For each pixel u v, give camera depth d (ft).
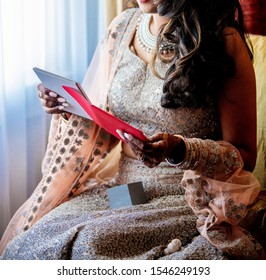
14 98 7.68
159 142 5.11
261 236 5.65
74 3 8.73
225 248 5.14
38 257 5.22
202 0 5.78
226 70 5.67
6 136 7.47
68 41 8.73
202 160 5.34
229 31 5.83
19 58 7.62
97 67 6.87
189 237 5.40
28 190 8.26
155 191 5.87
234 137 5.79
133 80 6.00
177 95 5.68
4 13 7.41
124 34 6.40
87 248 5.01
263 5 8.80
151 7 5.88
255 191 5.52
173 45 5.93
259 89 7.23
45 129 8.34
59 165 6.30
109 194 5.86
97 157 6.39
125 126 4.97
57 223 5.49
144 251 5.21
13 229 6.40
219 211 5.34
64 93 5.63
